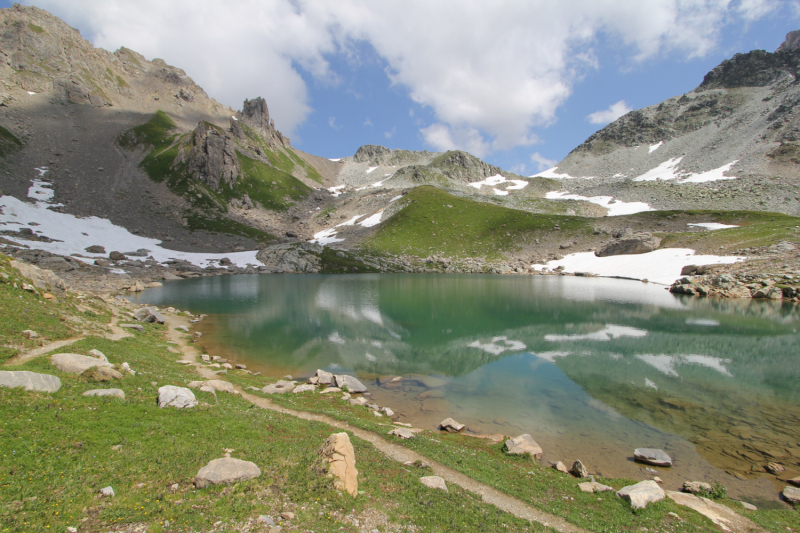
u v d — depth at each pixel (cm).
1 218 10725
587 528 1207
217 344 3916
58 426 1175
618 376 3175
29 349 1916
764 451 1952
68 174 15712
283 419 1822
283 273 12294
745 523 1296
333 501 1091
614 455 1920
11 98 18888
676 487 1625
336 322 5112
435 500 1248
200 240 14275
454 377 3181
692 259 9681
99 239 11638
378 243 16150
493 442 2009
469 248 15450
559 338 4394
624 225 14338
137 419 1379
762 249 8638
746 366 3378
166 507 936
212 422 1514
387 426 2034
